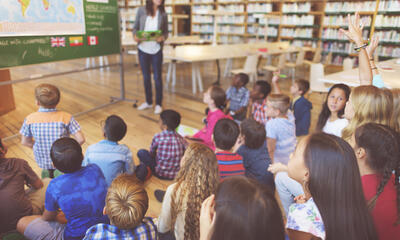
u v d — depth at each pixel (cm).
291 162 93
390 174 97
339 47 799
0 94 364
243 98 342
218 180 123
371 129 102
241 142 211
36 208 166
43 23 298
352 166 80
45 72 659
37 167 248
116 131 190
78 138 217
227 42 1023
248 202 59
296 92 298
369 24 734
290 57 888
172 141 226
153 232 111
